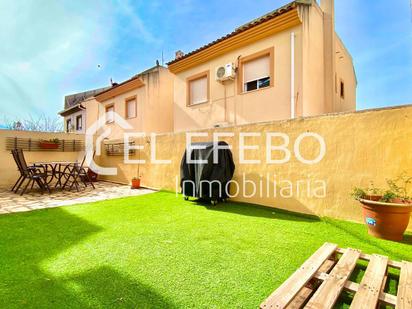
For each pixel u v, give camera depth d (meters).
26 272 2.57
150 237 3.69
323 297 1.98
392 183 3.95
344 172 4.52
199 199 6.69
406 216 3.44
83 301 2.09
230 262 2.86
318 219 4.69
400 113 3.94
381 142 4.11
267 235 3.79
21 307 2.00
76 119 17.97
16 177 9.77
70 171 9.55
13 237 3.64
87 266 2.72
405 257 2.96
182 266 2.75
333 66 8.80
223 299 2.14
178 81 11.12
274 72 7.83
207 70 9.88
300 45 7.29
